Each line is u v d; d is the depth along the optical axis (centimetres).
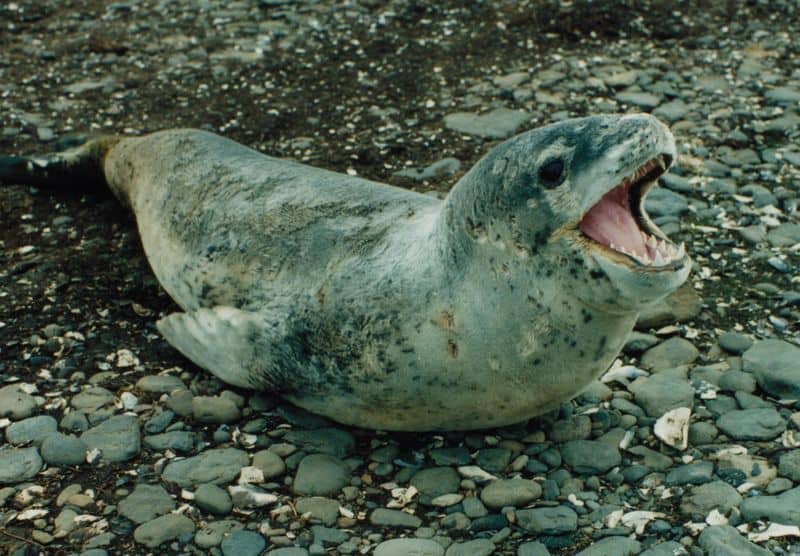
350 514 371
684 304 486
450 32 800
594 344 367
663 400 421
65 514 371
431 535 358
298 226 434
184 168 496
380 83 729
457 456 395
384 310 388
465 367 375
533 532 358
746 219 565
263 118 686
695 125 664
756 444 397
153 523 365
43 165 595
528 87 716
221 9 848
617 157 342
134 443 405
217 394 438
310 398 416
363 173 620
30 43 792
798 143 643
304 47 781
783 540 346
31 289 513
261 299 426
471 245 370
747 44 778
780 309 488
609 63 750
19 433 412
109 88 728
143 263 536
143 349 470
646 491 375
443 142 652
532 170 355
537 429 408
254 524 366
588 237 351
